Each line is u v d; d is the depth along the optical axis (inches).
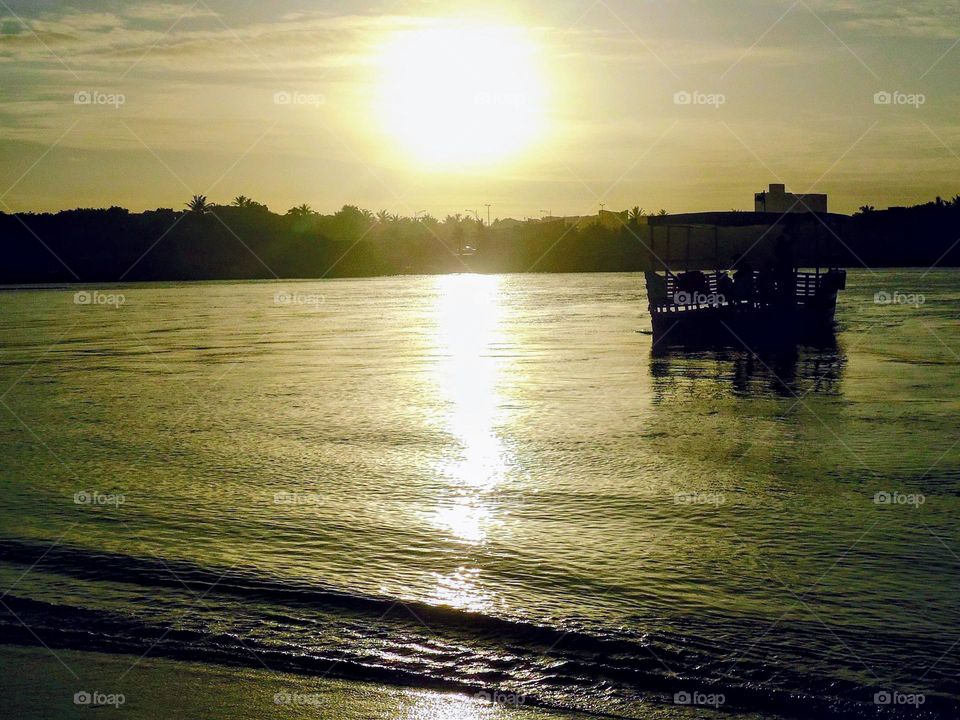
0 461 638.5
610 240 5949.8
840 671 307.1
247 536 457.4
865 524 465.7
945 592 374.0
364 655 324.2
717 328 1360.7
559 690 298.2
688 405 818.8
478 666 314.5
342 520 481.7
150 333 1802.4
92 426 775.7
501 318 2014.0
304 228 6230.3
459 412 801.6
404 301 2815.0
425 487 547.2
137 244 5546.3
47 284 4790.8
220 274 5516.7
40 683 307.9
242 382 1038.4
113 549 438.9
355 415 797.2
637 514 486.6
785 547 431.2
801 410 784.3
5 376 1146.0
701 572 399.2
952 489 528.7
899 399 836.0
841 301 2178.9
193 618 357.1
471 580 392.8
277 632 343.9
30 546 443.8
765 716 281.1
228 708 291.1
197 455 647.8
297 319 2126.0
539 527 465.7
